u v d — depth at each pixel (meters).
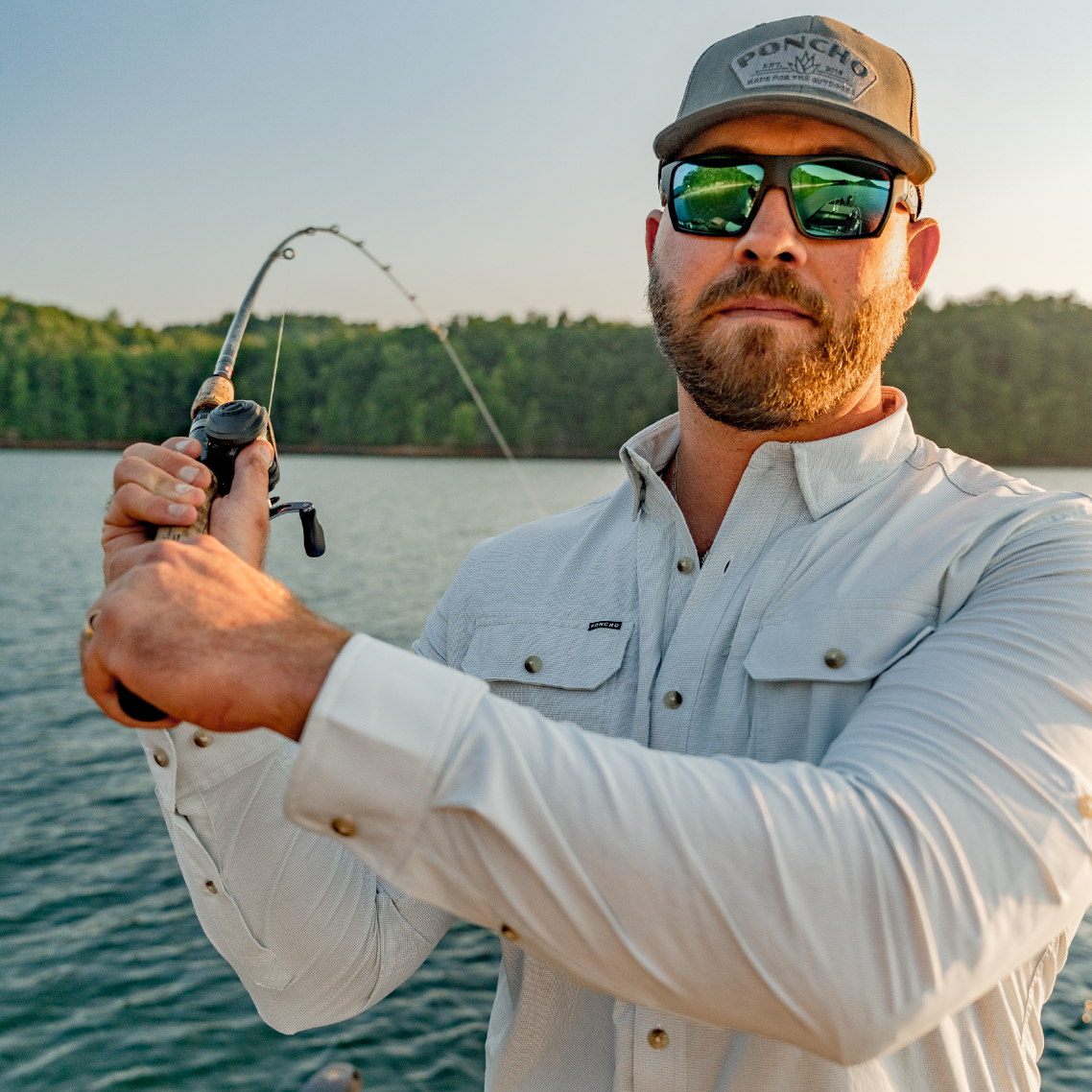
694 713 1.25
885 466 1.26
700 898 0.79
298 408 93.38
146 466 1.03
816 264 1.21
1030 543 1.05
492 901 0.81
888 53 1.26
